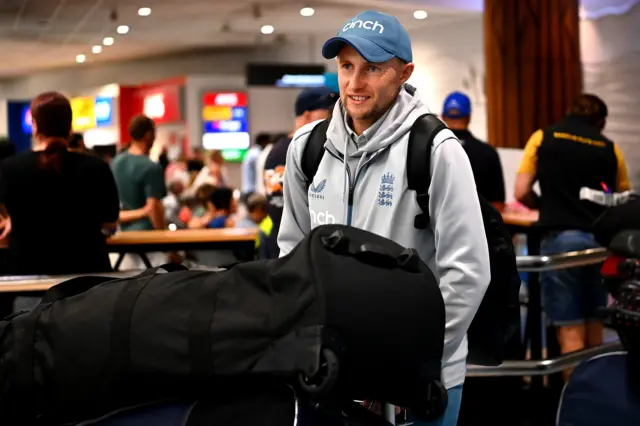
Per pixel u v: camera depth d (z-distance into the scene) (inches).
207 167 518.0
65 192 120.3
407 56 66.2
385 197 67.4
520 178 154.0
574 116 148.7
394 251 53.9
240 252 182.4
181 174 506.0
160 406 52.4
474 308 65.1
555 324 150.8
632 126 368.2
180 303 52.2
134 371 51.3
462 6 431.5
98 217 124.4
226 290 52.3
